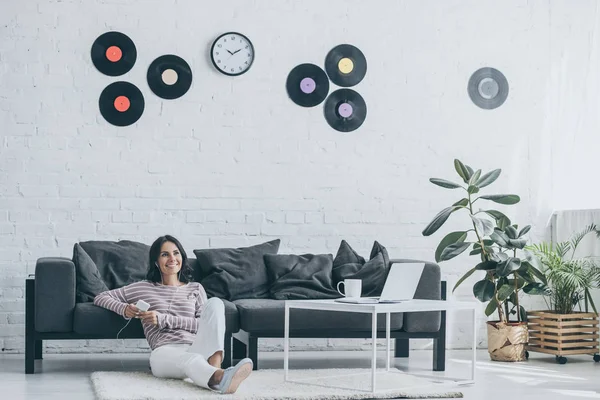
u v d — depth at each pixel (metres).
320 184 6.25
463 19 6.48
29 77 5.91
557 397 4.28
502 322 5.78
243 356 5.55
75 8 5.98
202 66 6.13
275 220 6.18
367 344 6.27
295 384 4.46
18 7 5.91
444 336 5.25
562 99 6.54
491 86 6.50
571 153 6.48
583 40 6.46
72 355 5.83
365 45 6.35
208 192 6.11
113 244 5.50
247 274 5.57
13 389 4.41
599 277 5.84
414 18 6.42
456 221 6.40
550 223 6.53
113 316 4.90
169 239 5.00
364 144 6.32
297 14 6.27
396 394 4.19
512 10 6.55
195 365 4.24
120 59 6.00
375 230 6.30
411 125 6.38
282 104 6.22
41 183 5.91
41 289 4.92
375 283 5.51
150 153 6.04
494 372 5.18
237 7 6.18
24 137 5.90
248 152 6.17
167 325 4.72
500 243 5.63
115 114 5.98
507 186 6.49
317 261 5.66
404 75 6.39
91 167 5.96
